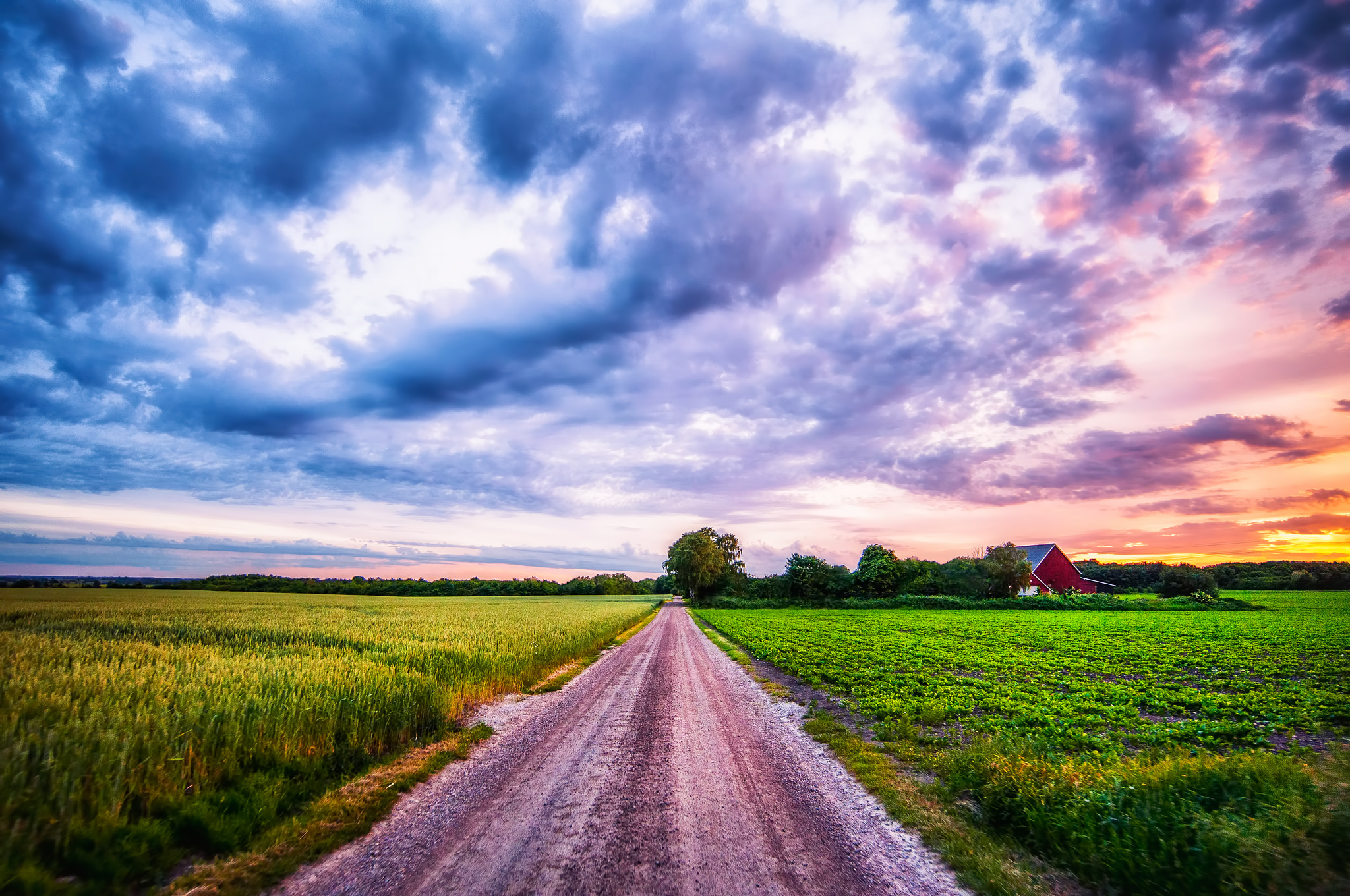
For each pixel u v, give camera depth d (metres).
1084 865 5.06
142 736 6.86
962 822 6.41
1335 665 19.94
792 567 82.81
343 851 5.77
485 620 31.77
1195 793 5.70
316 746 8.42
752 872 5.21
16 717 7.21
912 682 16.66
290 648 15.87
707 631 38.78
